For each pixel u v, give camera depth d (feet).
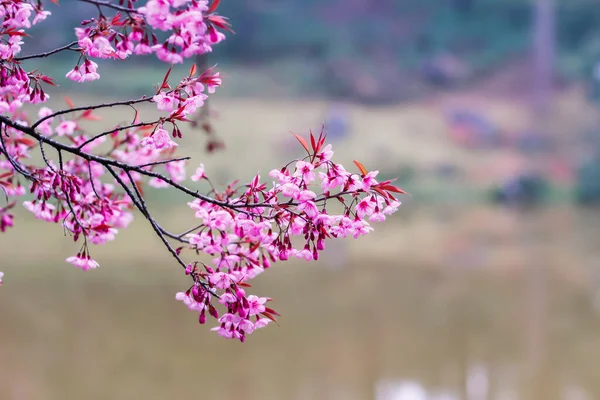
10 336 37.32
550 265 55.72
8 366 33.35
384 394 31.94
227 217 8.03
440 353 37.14
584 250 60.95
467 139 105.40
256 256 8.66
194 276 7.80
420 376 34.42
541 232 69.97
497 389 32.81
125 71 108.88
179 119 7.63
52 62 94.53
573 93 124.67
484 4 140.56
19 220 66.03
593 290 48.73
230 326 7.72
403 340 39.37
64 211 9.47
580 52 132.77
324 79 120.06
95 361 34.73
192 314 42.57
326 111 109.40
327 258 58.44
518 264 56.39
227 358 36.27
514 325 41.73
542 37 122.42
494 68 133.49
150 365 34.60
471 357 36.94
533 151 104.12
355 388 32.30
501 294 48.19
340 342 38.58
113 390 31.01
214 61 127.03
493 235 68.39
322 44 131.64
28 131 8.09
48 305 42.83
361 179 7.65
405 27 141.18
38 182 8.73
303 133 98.94
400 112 115.24
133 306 43.42
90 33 7.93
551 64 126.00
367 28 138.51
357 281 51.24
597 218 78.95
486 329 41.29
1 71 8.18
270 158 90.74
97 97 96.48
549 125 112.98
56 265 52.37
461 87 128.16
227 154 89.92
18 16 8.08
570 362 36.29
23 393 30.04
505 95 126.00
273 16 132.77
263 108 108.17
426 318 42.73
